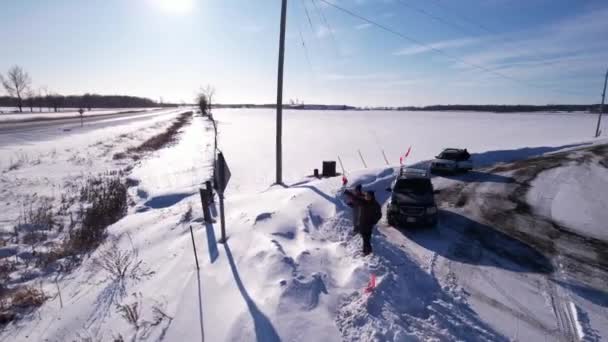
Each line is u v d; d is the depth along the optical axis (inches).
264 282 233.8
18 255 340.5
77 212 490.0
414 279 269.7
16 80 3125.0
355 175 642.8
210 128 2145.7
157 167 848.3
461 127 2223.2
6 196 568.4
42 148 1047.0
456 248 346.6
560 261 320.2
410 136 1665.8
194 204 478.0
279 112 608.7
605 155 961.5
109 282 269.0
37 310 238.7
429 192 412.8
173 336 192.4
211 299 223.9
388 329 193.8
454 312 230.5
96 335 202.7
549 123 2566.4
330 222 381.4
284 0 581.6
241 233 334.0
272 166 888.3
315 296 218.8
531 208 492.4
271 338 179.3
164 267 283.4
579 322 226.2
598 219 444.5
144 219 431.5
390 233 387.2
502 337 208.1
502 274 292.8
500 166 839.7
